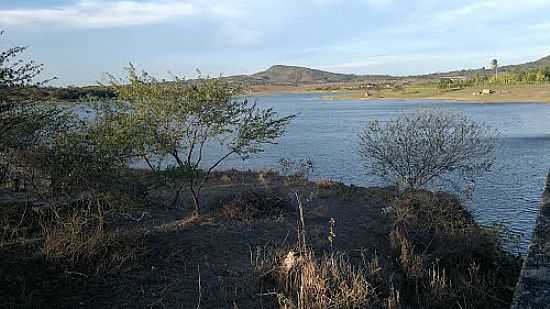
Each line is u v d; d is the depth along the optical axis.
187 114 9.74
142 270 7.49
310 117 62.78
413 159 12.92
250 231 9.23
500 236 10.04
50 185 8.37
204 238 8.80
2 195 9.90
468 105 76.25
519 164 23.56
